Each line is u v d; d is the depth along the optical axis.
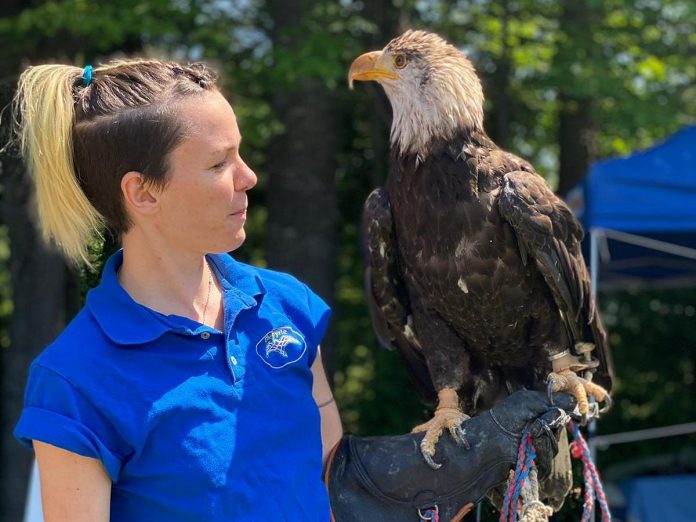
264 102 8.76
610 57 8.36
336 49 7.26
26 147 1.72
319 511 1.79
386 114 8.22
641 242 6.24
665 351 10.31
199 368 1.67
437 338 2.94
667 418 9.95
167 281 1.75
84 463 1.57
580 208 5.66
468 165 2.74
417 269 2.85
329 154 8.62
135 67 1.72
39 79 1.68
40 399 1.60
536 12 8.69
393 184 2.88
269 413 1.73
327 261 8.65
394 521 2.15
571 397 2.35
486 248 2.73
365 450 2.19
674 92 8.98
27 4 8.67
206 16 7.73
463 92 2.81
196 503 1.61
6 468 8.09
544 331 2.88
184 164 1.65
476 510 2.82
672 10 8.84
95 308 1.68
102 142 1.64
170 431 1.61
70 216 1.70
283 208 8.58
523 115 10.25
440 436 2.22
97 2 7.47
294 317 1.90
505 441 2.18
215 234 1.70
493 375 3.06
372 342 10.59
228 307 1.76
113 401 1.59
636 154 5.51
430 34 2.95
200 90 1.69
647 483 7.08
